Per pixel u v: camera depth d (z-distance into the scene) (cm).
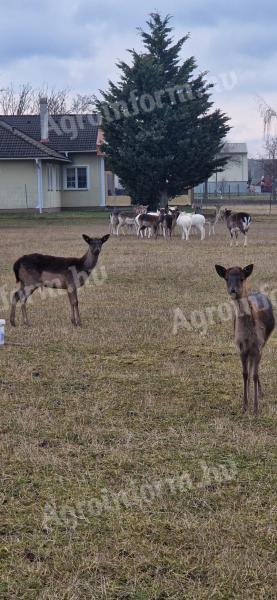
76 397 733
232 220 2323
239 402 723
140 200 4031
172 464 563
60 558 428
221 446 602
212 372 830
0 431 634
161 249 2200
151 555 432
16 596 395
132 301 1291
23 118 4709
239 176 8375
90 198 4369
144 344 966
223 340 991
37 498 505
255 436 620
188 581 407
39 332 1038
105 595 395
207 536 452
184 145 3741
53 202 4191
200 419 671
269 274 1586
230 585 404
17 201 3934
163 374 820
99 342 974
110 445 602
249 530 461
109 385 775
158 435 625
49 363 869
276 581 406
